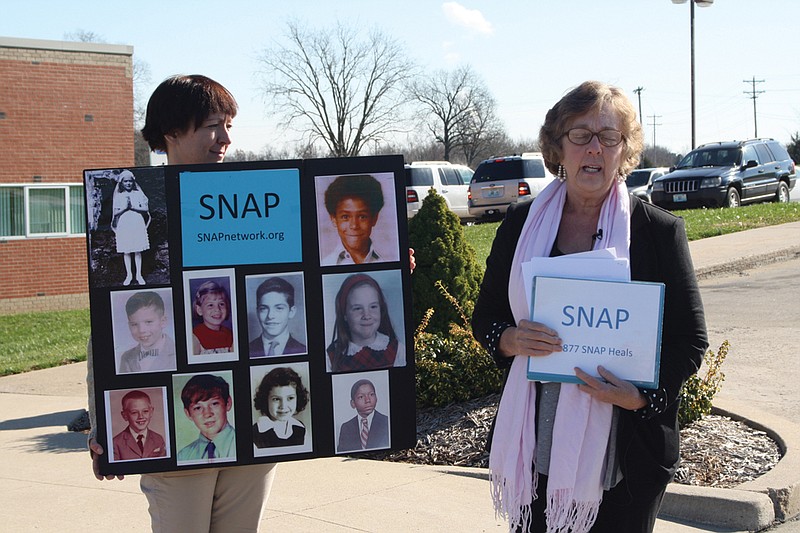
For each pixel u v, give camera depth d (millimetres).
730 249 15484
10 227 19750
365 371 3121
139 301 3027
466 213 29578
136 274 3027
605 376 2727
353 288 3113
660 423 2805
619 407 2799
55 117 20188
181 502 3102
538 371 2783
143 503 5453
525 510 2895
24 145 19844
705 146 25484
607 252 2787
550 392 2871
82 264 20703
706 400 5961
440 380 6594
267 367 3074
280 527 4793
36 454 6723
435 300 7195
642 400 2723
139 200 3031
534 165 27641
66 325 16312
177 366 3041
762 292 12086
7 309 19719
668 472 2811
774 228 18422
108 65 20797
